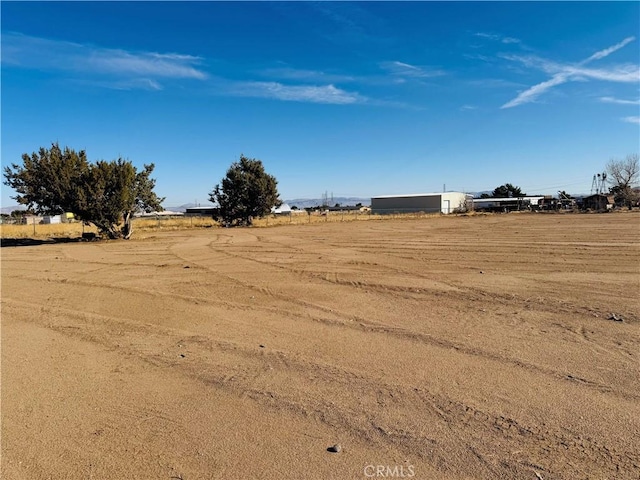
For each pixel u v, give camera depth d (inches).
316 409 155.7
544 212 2439.7
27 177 1009.5
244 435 139.5
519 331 240.8
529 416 145.1
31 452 133.5
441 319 272.1
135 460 127.0
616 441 128.4
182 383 183.6
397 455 125.5
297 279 438.9
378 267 503.2
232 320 286.4
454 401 157.9
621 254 548.1
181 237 1121.4
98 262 631.8
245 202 1685.5
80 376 194.9
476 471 116.6
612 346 211.0
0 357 223.1
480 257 562.9
